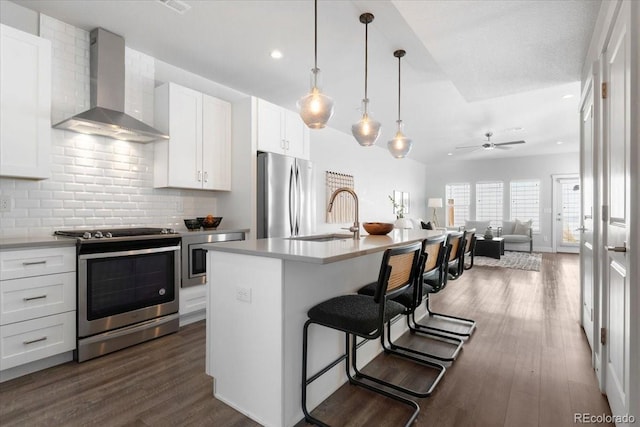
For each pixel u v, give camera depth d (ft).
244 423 5.61
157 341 8.97
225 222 12.91
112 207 10.32
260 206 12.32
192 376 7.10
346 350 6.90
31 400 6.13
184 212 12.26
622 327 5.13
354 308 5.74
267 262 5.61
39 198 8.89
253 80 13.19
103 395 6.33
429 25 7.75
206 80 13.02
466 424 5.52
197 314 10.63
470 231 10.57
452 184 33.96
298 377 5.74
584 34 8.03
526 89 11.66
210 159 11.91
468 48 8.77
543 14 7.27
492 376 7.11
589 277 8.80
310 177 14.30
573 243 28.12
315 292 6.21
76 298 7.72
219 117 12.26
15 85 7.68
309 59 11.40
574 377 7.04
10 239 7.65
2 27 7.50
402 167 30.19
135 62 10.79
